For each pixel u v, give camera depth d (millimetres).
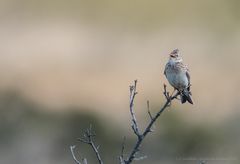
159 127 23656
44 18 29562
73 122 24531
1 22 29250
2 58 27438
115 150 22828
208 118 24969
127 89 26406
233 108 25656
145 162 22125
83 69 27328
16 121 24266
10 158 22797
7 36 28500
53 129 23984
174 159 22594
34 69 27156
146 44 28844
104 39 28828
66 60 27562
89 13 30188
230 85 26594
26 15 29672
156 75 26906
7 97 25547
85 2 30641
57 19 29641
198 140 23516
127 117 25062
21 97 25656
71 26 29391
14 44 28062
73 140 23547
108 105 25672
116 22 30125
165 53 28375
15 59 27484
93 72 27203
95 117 24812
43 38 28422
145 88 26172
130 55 28094
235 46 28984
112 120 24781
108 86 26500
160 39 29219
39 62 27406
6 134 23516
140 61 27734
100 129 24031
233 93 26172
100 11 30438
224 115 25219
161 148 22609
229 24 30453
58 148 23156
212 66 27656
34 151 23000
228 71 27391
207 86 26516
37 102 25641
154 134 23047
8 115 24625
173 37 29438
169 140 23078
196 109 25109
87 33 29031
